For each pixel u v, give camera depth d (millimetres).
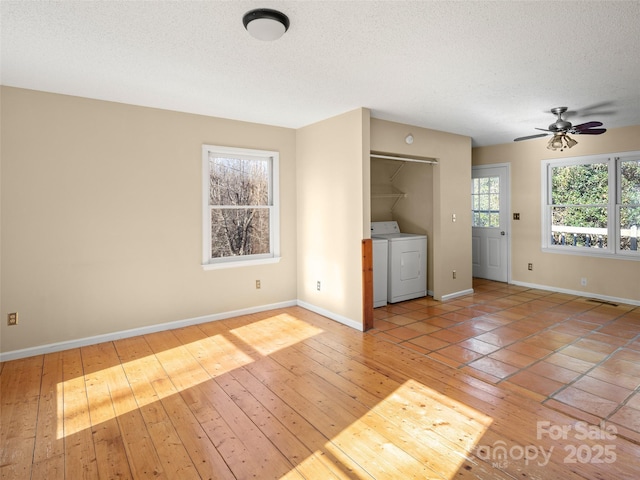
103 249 3691
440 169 5195
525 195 6082
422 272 5527
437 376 2996
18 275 3318
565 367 3148
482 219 6742
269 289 4828
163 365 3205
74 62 2713
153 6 1965
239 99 3627
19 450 2092
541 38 2367
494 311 4797
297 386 2836
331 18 2096
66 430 2281
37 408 2525
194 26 2186
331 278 4461
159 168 3953
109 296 3738
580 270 5520
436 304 5145
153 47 2469
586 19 2131
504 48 2508
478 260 6852
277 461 2010
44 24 2160
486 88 3324
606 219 5254
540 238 5934
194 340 3781
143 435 2234
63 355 3410
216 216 4434
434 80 3127
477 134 5441
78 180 3543
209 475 1903
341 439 2195
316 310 4727
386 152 4570
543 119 4496
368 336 3906
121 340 3777
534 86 3293
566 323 4293
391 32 2271
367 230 4066
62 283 3508
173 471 1931
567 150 5543
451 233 5402
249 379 2951
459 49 2521
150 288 3959
